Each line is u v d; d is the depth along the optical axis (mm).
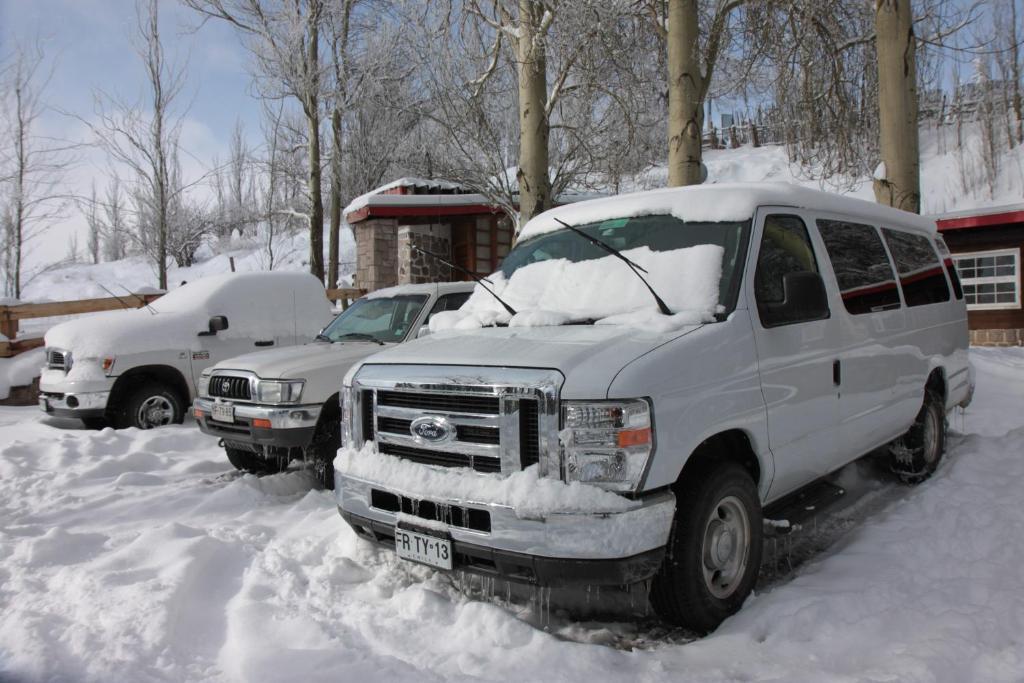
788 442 3674
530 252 4602
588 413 2893
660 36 11156
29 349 11719
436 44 11812
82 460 6785
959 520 4074
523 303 4109
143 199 19328
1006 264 16203
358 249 17719
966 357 6148
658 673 2754
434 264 17078
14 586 3771
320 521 4902
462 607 3426
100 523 5051
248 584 3756
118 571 3879
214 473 6543
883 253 4980
